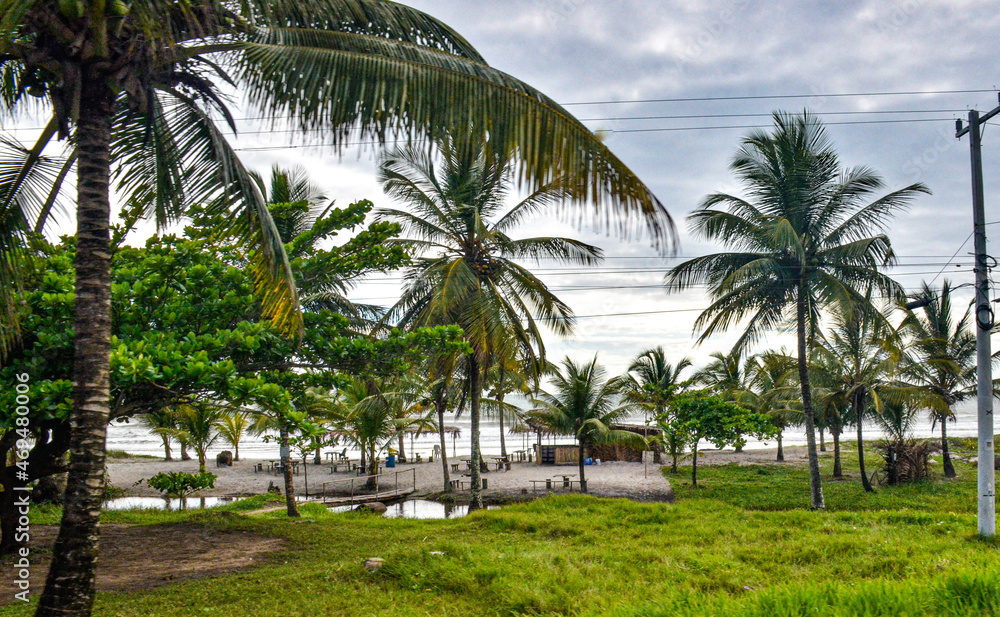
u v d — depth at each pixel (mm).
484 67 5871
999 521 13680
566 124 5664
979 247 12180
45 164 7270
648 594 8156
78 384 5449
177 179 7332
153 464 42562
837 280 19016
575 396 27297
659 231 5551
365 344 11523
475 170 19375
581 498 18812
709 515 16031
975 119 12500
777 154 19656
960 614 5387
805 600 6098
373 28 6336
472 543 12500
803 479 30203
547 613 7656
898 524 13938
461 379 23656
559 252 20172
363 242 12844
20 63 6031
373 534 14617
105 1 5168
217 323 10430
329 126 5672
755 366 40438
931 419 30141
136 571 10477
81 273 5535
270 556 11773
